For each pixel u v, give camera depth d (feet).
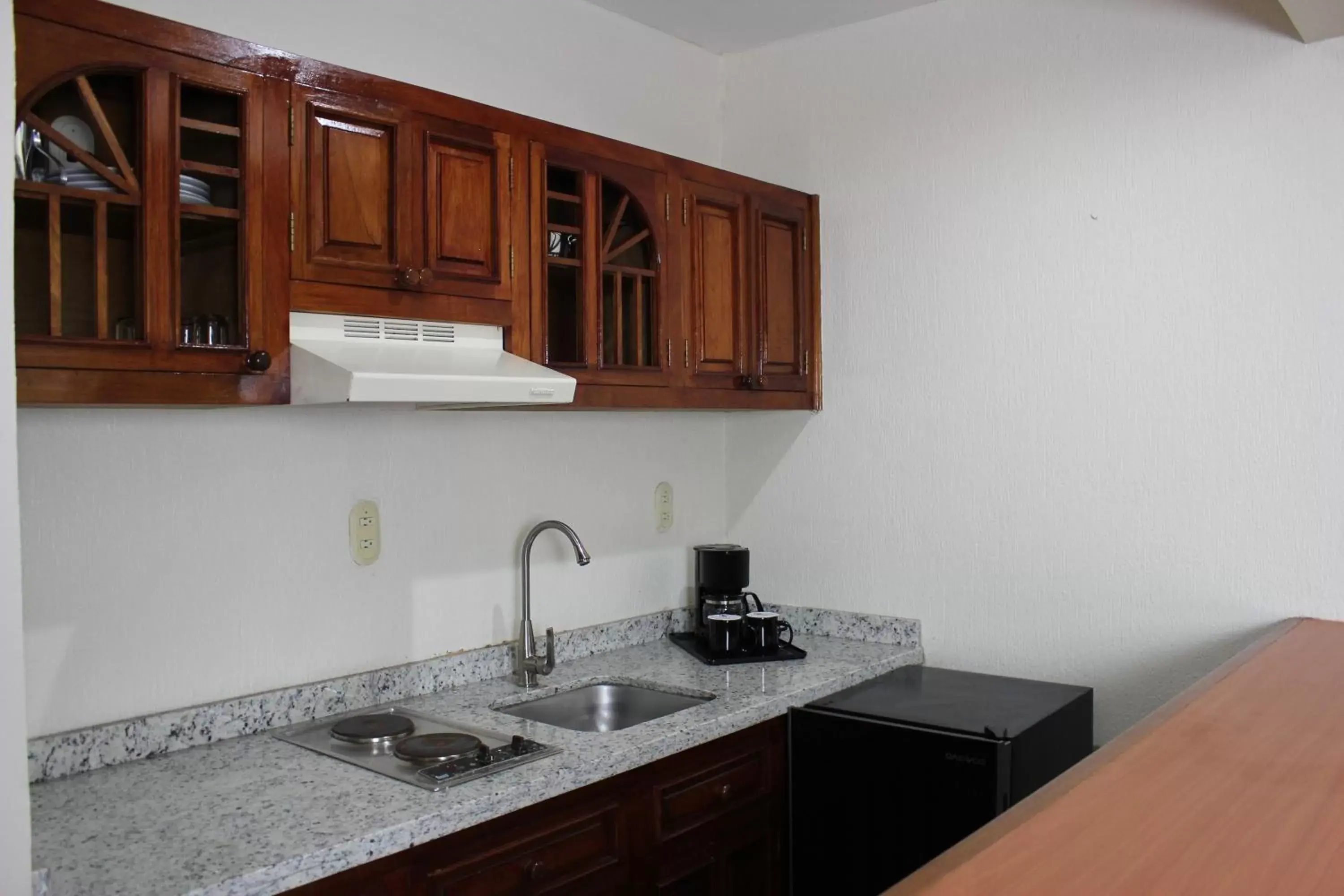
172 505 6.27
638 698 8.15
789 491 10.02
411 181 6.24
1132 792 3.86
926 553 9.20
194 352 5.25
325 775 5.86
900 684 8.41
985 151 8.79
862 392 9.52
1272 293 7.50
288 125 5.65
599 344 7.44
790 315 9.38
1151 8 7.97
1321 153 7.29
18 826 3.80
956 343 8.98
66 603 5.83
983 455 8.86
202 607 6.42
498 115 6.74
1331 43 7.24
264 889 4.60
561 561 8.79
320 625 7.03
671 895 6.89
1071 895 2.97
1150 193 8.00
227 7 6.45
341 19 7.07
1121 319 8.16
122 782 5.72
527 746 6.33
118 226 5.11
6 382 3.79
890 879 7.30
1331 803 3.73
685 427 10.06
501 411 8.22
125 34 4.99
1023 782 6.98
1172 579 7.97
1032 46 8.53
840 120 9.61
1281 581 7.50
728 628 8.70
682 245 8.18
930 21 9.06
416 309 6.26
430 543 7.72
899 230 9.27
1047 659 8.57
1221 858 3.24
